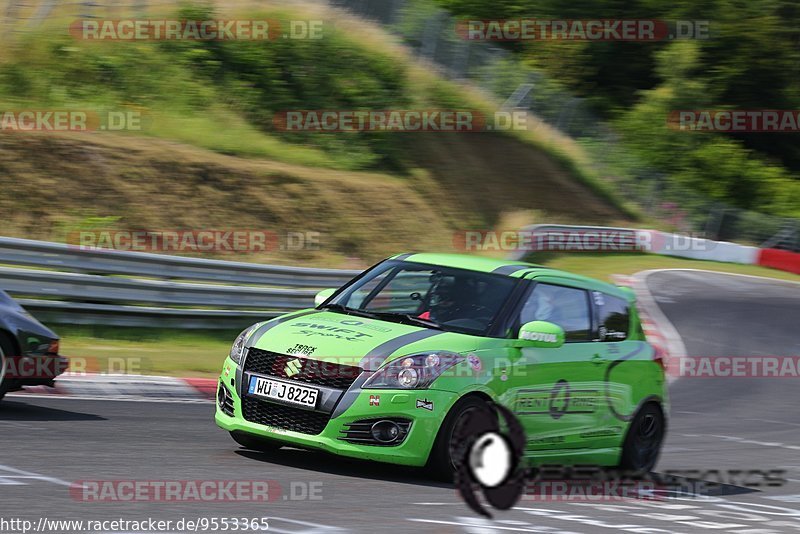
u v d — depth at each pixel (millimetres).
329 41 110688
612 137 140625
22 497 18797
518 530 19562
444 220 96188
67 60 84562
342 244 78562
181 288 52094
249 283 56344
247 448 26703
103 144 70938
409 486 23078
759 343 73625
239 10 106875
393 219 87438
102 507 18547
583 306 27656
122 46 90562
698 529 21656
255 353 24406
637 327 29578
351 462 25516
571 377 26141
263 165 82500
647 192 132250
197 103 90688
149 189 69312
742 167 161875
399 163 101375
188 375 42750
